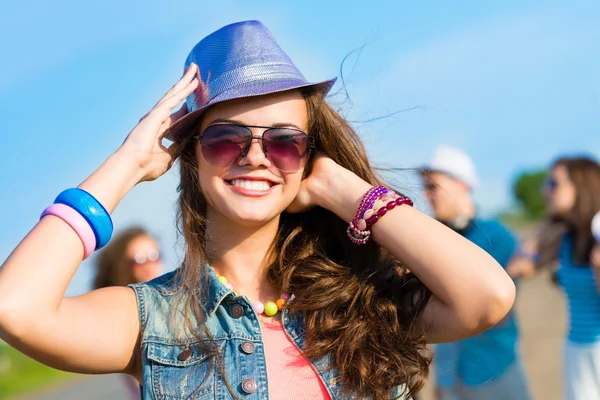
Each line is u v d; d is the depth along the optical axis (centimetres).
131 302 261
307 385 255
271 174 263
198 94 272
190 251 271
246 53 269
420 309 274
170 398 248
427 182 332
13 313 222
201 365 254
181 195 279
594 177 557
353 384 258
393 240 268
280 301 272
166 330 258
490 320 257
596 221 543
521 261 588
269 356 259
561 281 566
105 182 252
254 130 262
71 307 239
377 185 298
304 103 278
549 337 1017
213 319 263
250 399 249
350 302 273
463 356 570
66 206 242
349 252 286
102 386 1176
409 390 271
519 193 3484
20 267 229
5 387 1244
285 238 283
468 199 592
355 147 292
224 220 274
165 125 273
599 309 547
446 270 259
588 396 545
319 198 282
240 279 276
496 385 561
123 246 511
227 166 260
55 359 235
